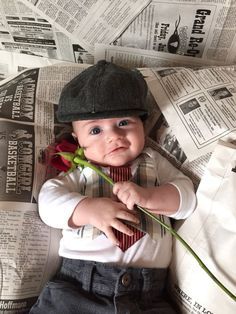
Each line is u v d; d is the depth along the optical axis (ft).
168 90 1.64
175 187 1.44
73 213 1.40
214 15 1.80
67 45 2.08
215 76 1.64
